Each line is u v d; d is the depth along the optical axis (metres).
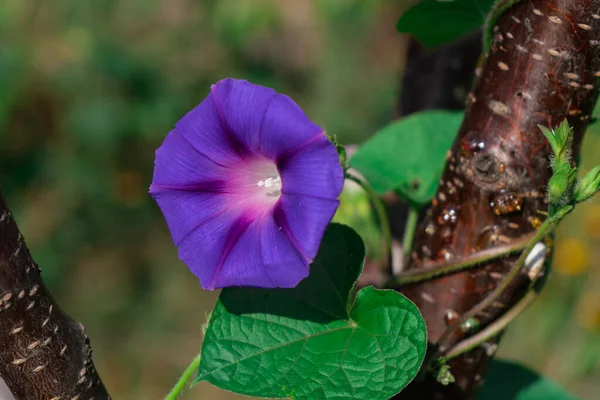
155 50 2.37
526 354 1.62
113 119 2.20
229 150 0.62
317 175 0.59
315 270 0.63
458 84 0.80
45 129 2.23
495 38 0.63
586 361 1.58
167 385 2.00
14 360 0.58
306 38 2.53
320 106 2.37
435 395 0.65
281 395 0.60
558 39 0.62
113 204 2.22
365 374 0.61
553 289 1.61
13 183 2.18
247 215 0.61
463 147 0.64
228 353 0.61
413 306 0.61
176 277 2.17
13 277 0.58
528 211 0.63
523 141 0.63
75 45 2.27
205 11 2.42
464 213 0.64
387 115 2.31
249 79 2.41
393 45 2.39
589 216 1.56
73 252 2.16
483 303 0.63
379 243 0.77
